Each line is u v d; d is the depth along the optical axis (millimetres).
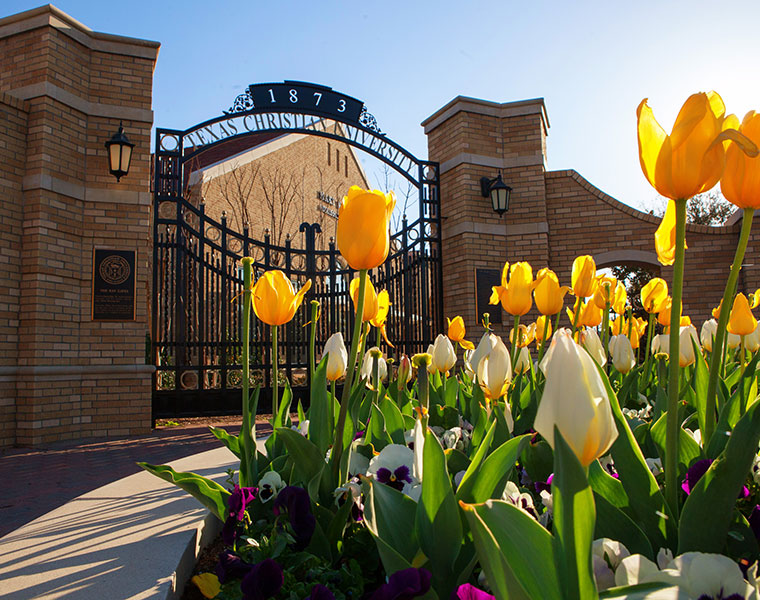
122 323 8188
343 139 10258
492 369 1813
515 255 10367
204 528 2518
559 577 837
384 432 2246
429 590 1152
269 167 25844
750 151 1027
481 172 10492
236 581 1646
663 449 1751
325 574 1508
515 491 1577
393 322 10188
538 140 10586
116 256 8234
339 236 1628
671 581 931
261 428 8789
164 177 8961
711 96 1275
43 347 7660
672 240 1554
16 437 7484
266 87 9711
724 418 1631
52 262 7824
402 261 10312
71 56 8250
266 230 9586
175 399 8648
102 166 8367
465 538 1263
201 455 4348
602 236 10492
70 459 6555
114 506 2936
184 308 9109
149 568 1968
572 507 770
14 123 7812
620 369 2635
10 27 8141
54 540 2326
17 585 1849
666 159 1133
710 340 3148
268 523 1929
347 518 1707
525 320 10203
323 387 2127
